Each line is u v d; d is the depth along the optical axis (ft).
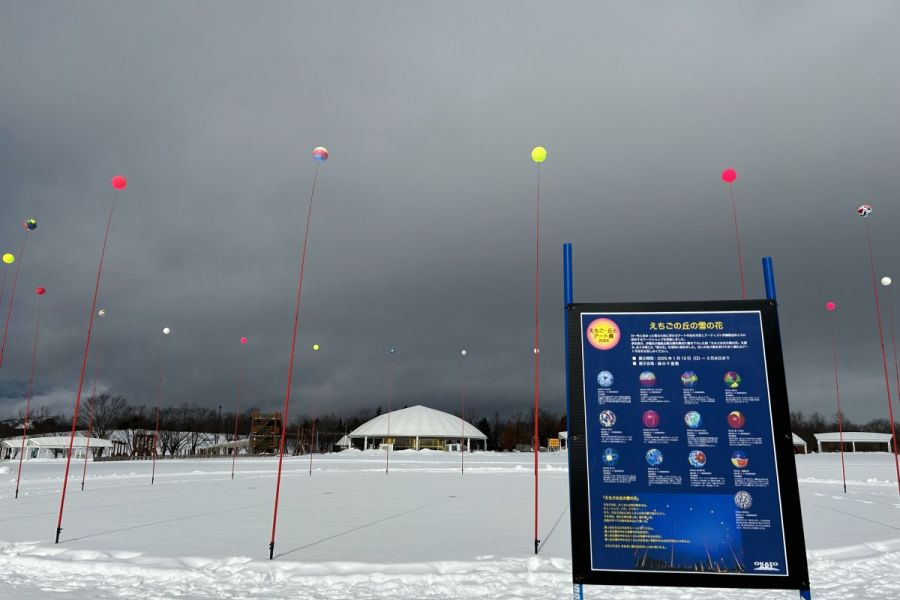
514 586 24.41
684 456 19.67
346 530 36.70
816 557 29.19
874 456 155.33
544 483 76.95
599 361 20.68
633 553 19.24
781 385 19.85
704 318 20.58
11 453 184.96
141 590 24.52
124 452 248.93
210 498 57.88
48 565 28.19
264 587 24.86
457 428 233.55
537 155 29.76
